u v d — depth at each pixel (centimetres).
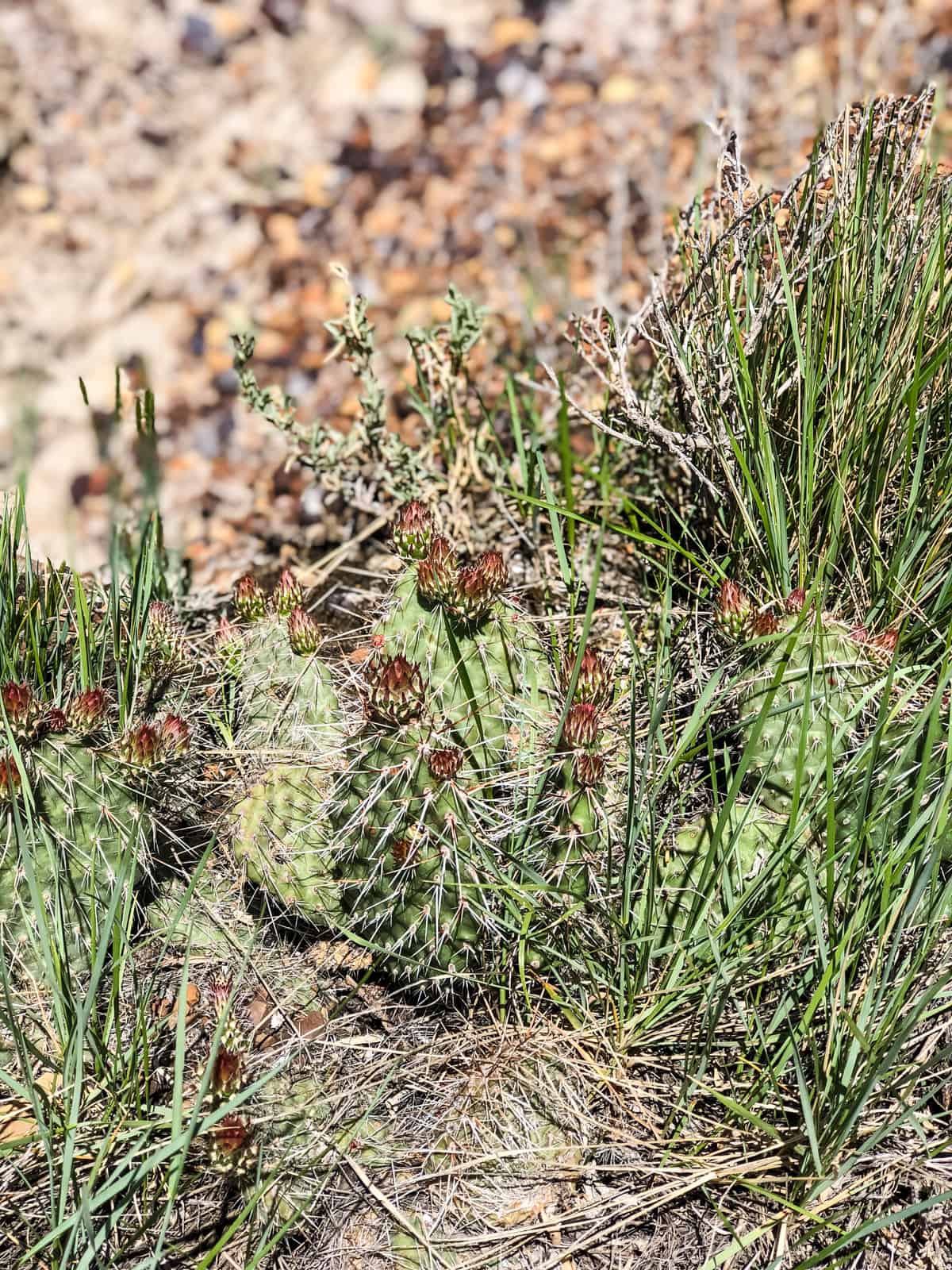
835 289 120
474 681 113
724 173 135
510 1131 111
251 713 121
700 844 114
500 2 153
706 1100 110
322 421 142
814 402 120
